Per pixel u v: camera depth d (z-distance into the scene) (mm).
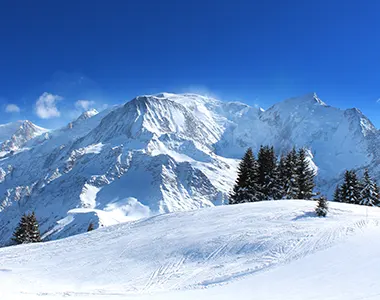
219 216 31641
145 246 26469
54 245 33062
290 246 20188
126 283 20328
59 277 23016
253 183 49312
